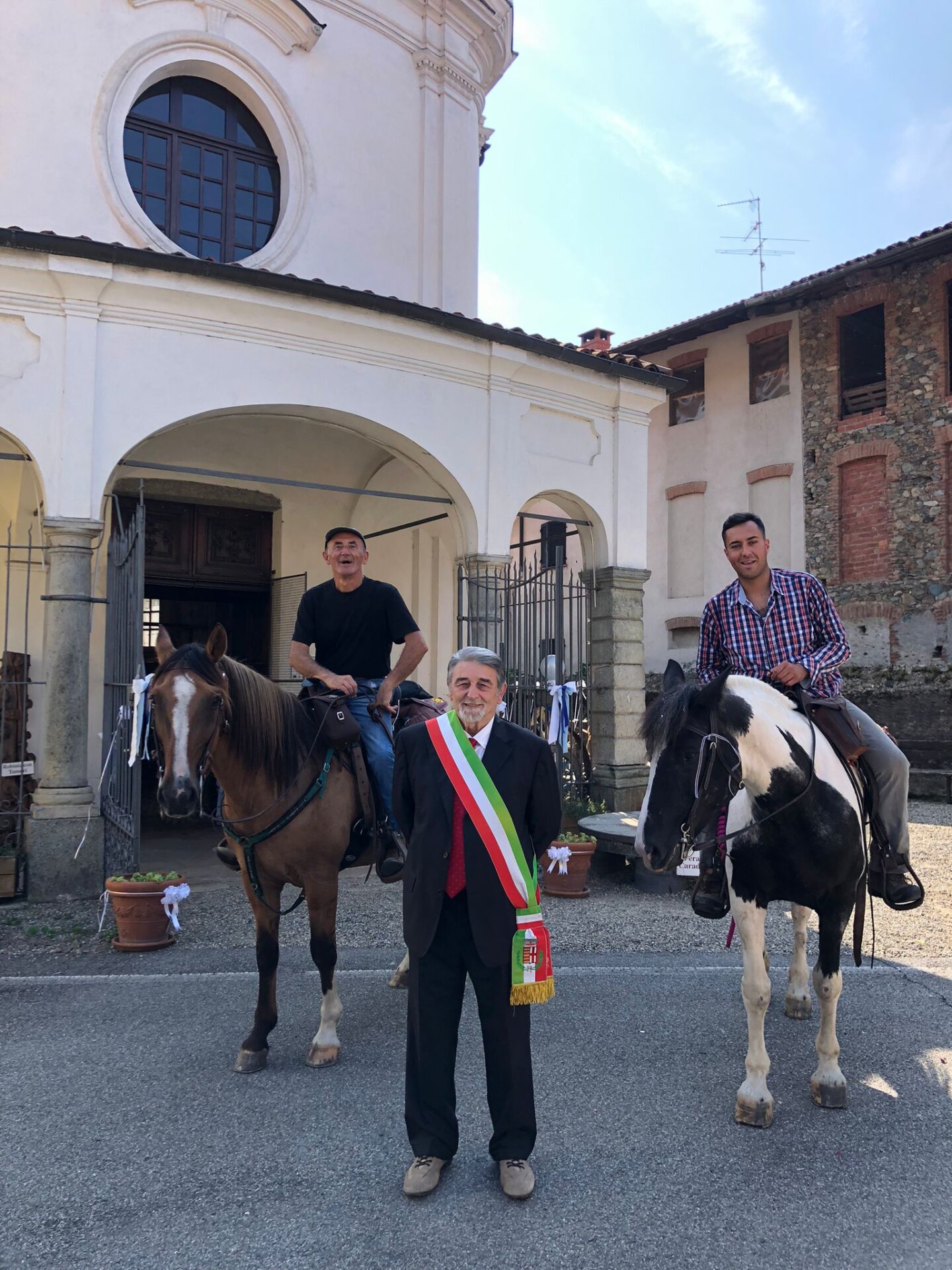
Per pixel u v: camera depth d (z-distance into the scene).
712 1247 2.77
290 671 10.89
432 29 10.79
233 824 4.07
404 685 5.09
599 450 9.93
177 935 6.24
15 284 7.04
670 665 3.98
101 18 8.69
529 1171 3.05
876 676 15.19
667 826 3.34
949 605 14.55
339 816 4.21
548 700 8.89
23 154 8.31
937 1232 2.85
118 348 7.33
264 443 10.86
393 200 10.45
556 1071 4.07
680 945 6.20
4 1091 3.85
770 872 3.63
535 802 3.16
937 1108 3.70
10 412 7.02
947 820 11.74
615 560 9.90
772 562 16.95
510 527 9.12
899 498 15.22
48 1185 3.11
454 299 10.86
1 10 8.30
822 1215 2.94
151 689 3.73
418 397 8.61
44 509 7.14
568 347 9.16
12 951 5.86
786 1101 3.76
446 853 3.05
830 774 3.71
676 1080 3.97
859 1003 5.01
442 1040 3.11
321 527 11.64
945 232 13.84
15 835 7.60
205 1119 3.58
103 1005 4.90
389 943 6.13
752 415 17.36
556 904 7.37
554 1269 2.66
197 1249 2.76
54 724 7.12
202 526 11.03
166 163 9.38
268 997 4.11
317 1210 2.96
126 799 6.66
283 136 9.69
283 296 7.76
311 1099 3.75
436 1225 2.87
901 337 15.28
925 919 6.93
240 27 9.45
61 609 7.14
